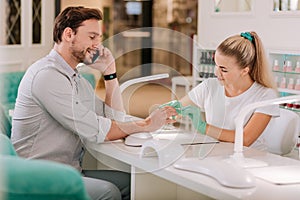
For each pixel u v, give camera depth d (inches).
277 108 97.0
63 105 85.7
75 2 223.0
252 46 98.6
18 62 185.3
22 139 89.2
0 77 74.2
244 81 99.5
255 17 155.5
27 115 88.3
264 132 106.1
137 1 364.5
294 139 106.9
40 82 86.4
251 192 61.3
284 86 137.1
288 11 144.0
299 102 128.6
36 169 49.9
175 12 358.9
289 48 135.9
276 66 138.2
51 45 208.4
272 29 149.7
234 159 74.5
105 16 357.1
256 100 98.0
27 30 192.2
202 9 176.2
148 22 366.6
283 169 71.9
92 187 84.9
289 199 60.2
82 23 87.9
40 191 49.9
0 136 70.8
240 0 163.5
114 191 85.8
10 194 49.8
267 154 81.7
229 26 165.2
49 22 208.4
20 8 187.5
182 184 66.9
